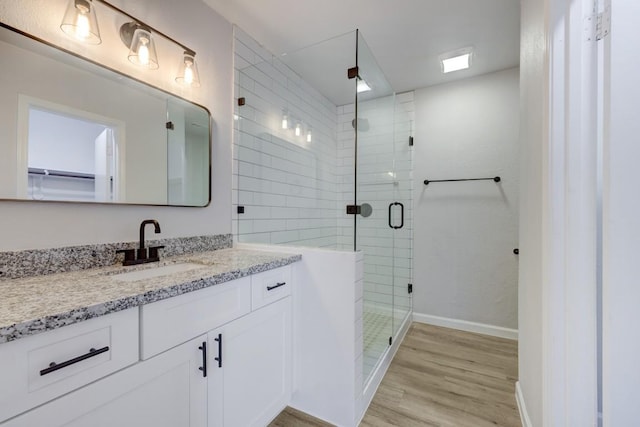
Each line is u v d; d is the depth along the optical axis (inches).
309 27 74.2
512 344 92.7
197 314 40.1
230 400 45.6
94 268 46.0
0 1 37.9
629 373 31.2
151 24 54.9
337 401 58.0
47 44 41.7
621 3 31.7
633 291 31.0
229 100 71.3
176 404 37.3
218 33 68.9
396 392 68.0
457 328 104.6
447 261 106.5
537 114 47.4
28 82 40.1
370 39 79.4
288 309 59.7
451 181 105.7
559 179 38.3
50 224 42.1
